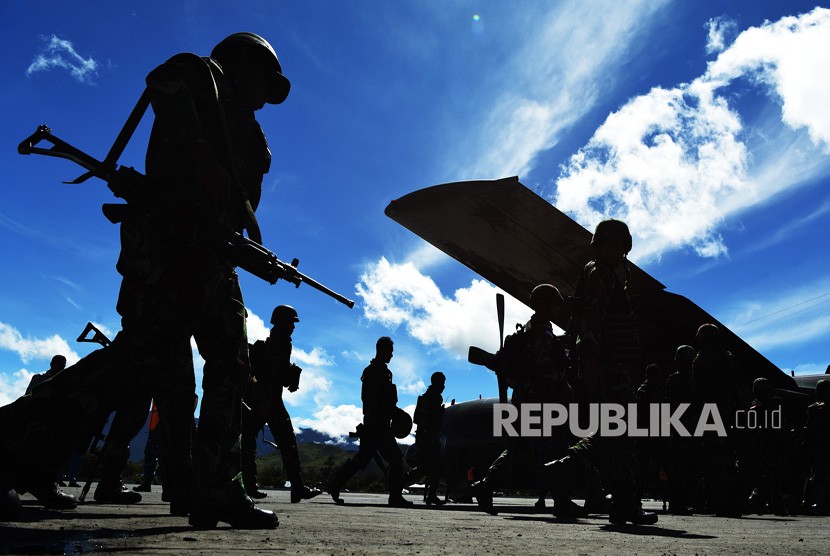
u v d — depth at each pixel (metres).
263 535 1.85
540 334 4.46
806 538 2.64
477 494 4.73
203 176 1.83
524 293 10.28
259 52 2.33
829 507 7.77
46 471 1.56
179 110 1.84
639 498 3.54
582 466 3.86
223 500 2.00
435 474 7.39
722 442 5.71
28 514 2.44
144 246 1.85
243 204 2.13
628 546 1.99
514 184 8.40
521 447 4.71
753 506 7.00
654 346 10.40
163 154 1.93
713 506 5.69
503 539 2.15
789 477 8.15
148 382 1.79
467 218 8.91
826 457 7.94
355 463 6.63
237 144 2.22
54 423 1.56
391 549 1.63
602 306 3.42
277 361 5.62
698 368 6.02
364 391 6.70
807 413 8.21
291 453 5.87
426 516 4.00
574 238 9.02
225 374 2.07
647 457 6.79
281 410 5.79
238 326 2.12
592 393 3.43
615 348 3.42
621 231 3.47
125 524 2.09
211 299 1.96
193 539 1.62
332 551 1.49
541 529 2.81
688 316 9.70
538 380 4.42
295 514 3.52
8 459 1.53
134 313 1.78
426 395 7.55
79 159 1.79
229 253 1.97
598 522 3.75
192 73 1.92
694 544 2.14
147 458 6.92
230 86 2.24
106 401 1.66
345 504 6.21
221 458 2.02
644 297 9.55
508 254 9.57
